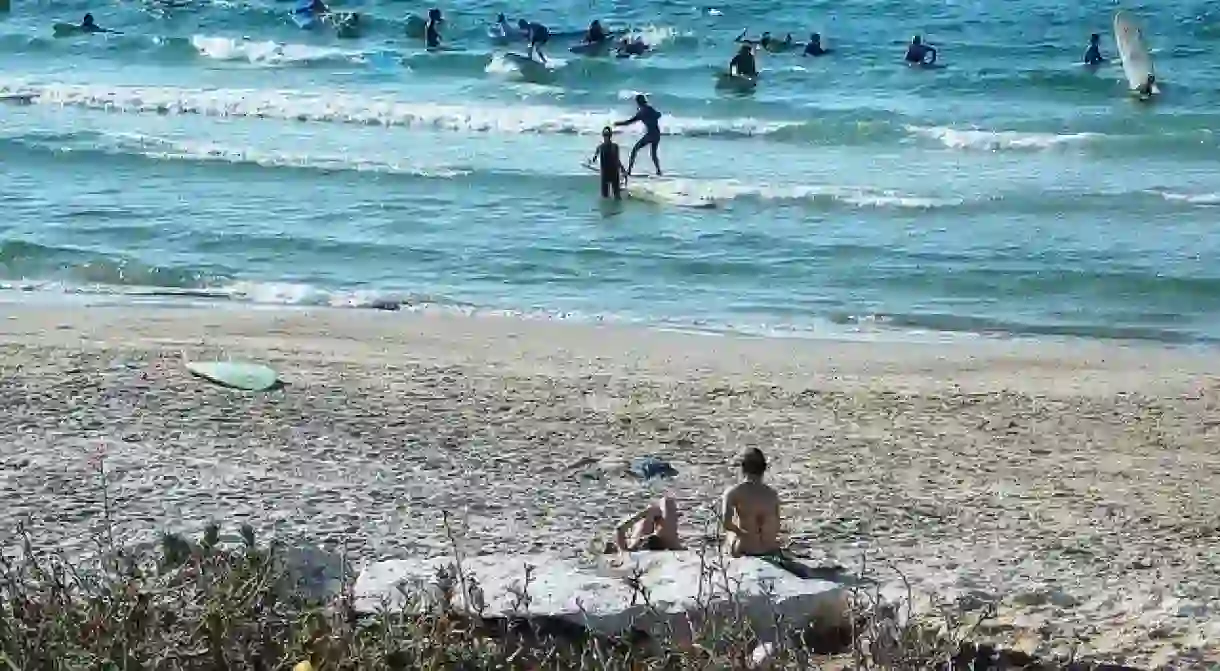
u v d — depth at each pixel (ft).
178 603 52.06
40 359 154.30
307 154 277.64
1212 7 417.28
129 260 208.33
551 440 130.11
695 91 346.74
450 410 139.54
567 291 201.98
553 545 95.25
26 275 202.18
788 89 348.79
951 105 332.80
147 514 100.17
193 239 222.07
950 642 58.85
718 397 150.61
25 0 443.32
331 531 97.86
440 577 60.90
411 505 106.63
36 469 111.45
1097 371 169.78
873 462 127.95
